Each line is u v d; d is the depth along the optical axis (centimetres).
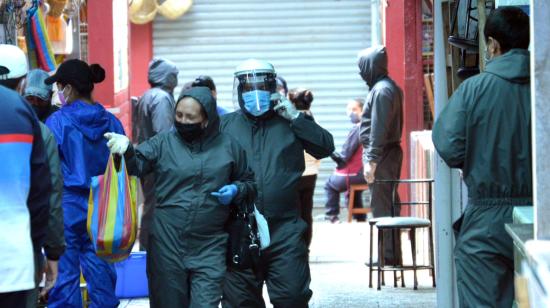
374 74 2447
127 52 3241
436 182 1759
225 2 4016
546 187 1148
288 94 2386
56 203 1459
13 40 1994
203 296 1459
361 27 4006
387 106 2411
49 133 1470
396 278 2320
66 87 1725
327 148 1612
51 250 1461
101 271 1700
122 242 1522
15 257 1115
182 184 1479
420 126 3372
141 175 1504
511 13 1354
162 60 2616
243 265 1503
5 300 1132
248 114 1602
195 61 4031
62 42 2417
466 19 1762
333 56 4016
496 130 1329
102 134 1717
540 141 1150
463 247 1355
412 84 3372
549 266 1024
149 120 2592
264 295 2227
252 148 1589
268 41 4019
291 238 1580
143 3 3847
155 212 1502
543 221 1149
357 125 3469
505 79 1330
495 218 1330
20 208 1127
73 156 1689
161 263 1484
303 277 1584
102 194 1517
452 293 1758
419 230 2858
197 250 1480
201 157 1480
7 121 1127
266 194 1573
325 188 3541
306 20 4012
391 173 2455
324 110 4022
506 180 1329
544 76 1147
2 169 1122
